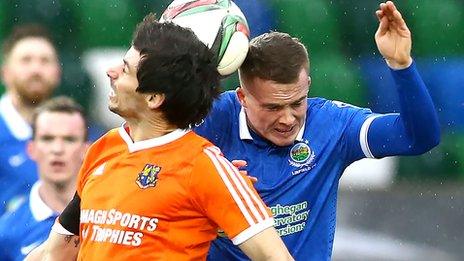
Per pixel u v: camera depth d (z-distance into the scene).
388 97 28.50
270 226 10.20
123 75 10.39
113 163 10.44
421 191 30.39
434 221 29.33
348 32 28.58
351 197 30.25
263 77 11.61
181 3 11.72
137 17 27.72
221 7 11.64
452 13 28.73
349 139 12.43
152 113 10.34
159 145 10.30
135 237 10.09
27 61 19.80
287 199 12.33
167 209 10.07
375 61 28.64
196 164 10.14
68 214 11.14
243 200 10.12
